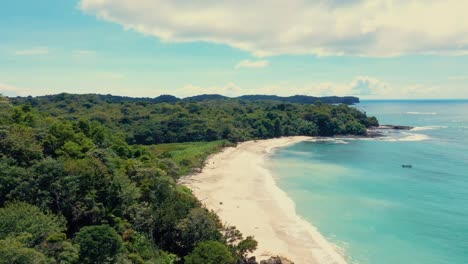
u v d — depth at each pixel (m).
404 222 63.09
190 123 165.25
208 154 124.12
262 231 58.19
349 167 107.94
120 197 47.06
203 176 94.25
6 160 43.69
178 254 45.88
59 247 31.92
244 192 80.06
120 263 34.53
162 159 84.31
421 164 112.31
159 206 50.22
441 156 126.06
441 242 55.31
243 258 44.81
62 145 54.78
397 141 166.62
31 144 48.25
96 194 45.00
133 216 47.00
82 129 72.69
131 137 149.50
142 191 52.62
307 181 90.50
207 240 43.84
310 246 53.38
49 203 41.03
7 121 59.50
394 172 101.06
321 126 193.25
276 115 193.25
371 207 70.75
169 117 170.25
